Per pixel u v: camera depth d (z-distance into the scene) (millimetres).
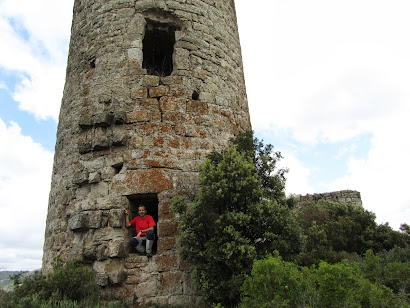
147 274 6898
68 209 7969
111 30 9086
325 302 4223
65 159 8602
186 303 6609
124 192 7477
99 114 8094
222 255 5859
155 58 10695
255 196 6242
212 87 8977
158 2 9109
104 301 6402
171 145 7855
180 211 6527
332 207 16250
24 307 5285
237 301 5883
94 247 7180
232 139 7930
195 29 9281
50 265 7855
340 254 10461
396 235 12188
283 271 4441
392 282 6117
